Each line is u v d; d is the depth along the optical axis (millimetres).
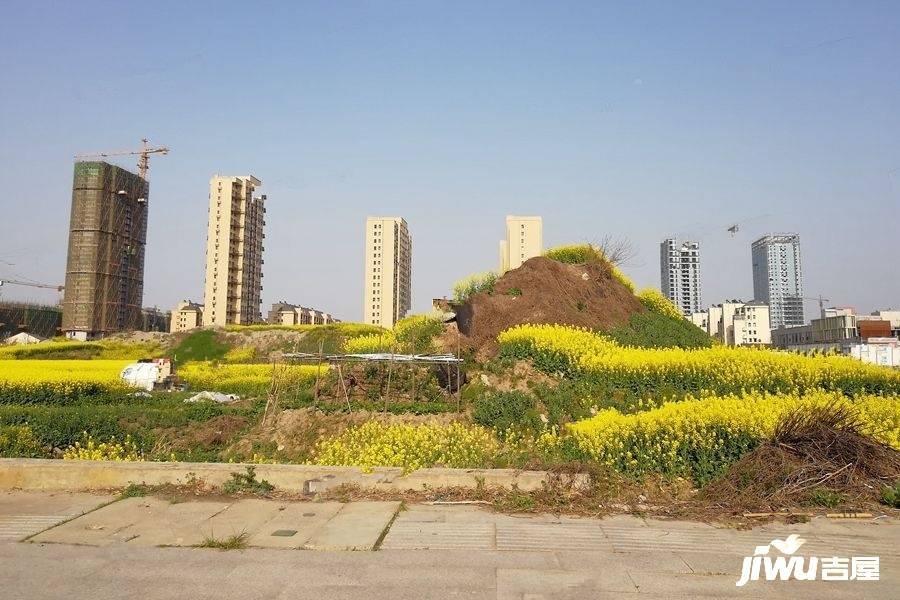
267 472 8539
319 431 13789
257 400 17500
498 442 12656
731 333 55875
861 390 13773
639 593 5172
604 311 20250
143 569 5613
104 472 8586
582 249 23406
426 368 16219
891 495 7918
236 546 6230
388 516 7285
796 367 14688
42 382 19469
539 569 5684
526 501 7789
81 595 5031
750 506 7754
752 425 10133
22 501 7930
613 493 8414
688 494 8766
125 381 22047
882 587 5410
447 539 6520
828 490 8078
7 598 4965
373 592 5109
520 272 20656
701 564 5891
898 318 61250
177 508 7617
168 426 15219
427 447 11453
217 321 71500
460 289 21031
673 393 14359
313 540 6418
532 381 15359
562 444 11328
